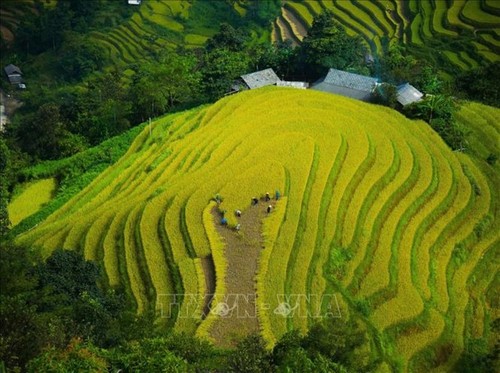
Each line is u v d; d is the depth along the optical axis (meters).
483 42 102.06
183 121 69.06
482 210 60.03
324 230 51.50
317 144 61.06
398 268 51.47
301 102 69.38
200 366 34.34
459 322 49.31
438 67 99.62
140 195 55.25
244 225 49.81
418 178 60.53
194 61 88.25
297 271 46.69
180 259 46.78
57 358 29.80
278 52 86.25
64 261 41.69
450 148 67.44
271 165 56.88
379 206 56.28
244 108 68.19
